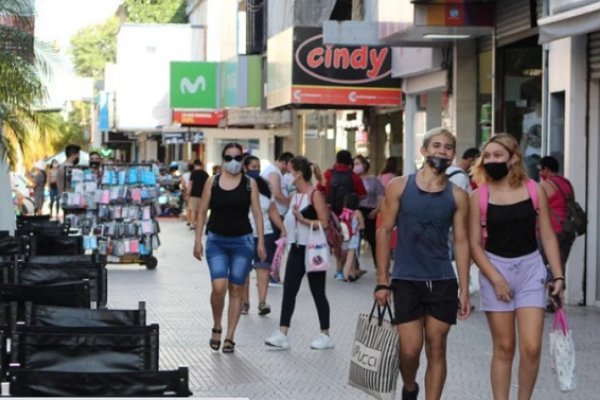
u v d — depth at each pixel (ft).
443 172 48.08
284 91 146.82
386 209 48.57
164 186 250.98
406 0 111.55
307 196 72.28
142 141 387.14
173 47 307.37
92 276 57.16
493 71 111.75
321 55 142.92
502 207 48.65
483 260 48.88
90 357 37.09
